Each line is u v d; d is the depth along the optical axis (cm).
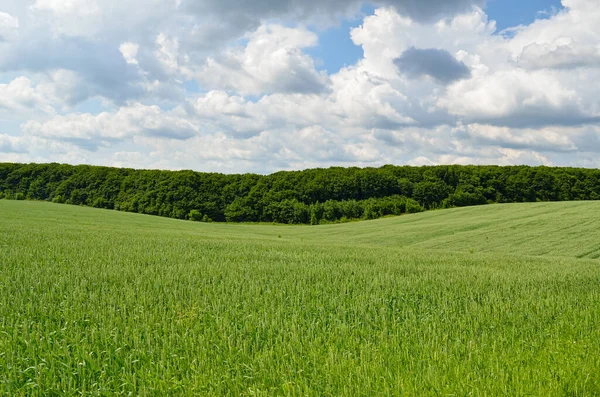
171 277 1180
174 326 734
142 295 937
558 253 3316
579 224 4412
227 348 633
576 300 991
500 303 937
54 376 530
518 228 4503
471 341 666
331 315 823
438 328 744
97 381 532
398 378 511
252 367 559
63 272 1216
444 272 1504
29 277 1110
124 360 581
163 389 509
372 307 891
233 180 10150
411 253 2438
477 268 1664
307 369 564
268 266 1501
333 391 499
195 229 5191
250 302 907
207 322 773
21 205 6197
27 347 608
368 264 1686
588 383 529
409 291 1091
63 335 665
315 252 2194
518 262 2042
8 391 500
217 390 501
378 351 623
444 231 4797
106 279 1145
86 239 2275
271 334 702
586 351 636
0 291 945
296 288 1084
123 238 2459
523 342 679
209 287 1062
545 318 834
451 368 560
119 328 705
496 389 498
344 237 5025
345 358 590
